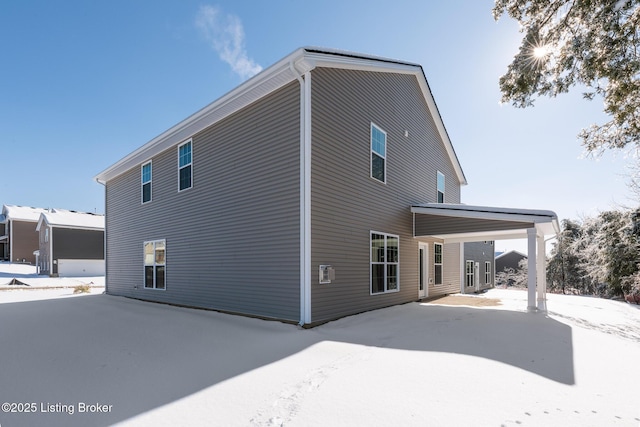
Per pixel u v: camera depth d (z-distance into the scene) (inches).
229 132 310.3
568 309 368.5
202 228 335.3
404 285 378.9
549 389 121.4
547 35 263.0
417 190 428.8
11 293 576.7
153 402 109.1
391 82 373.7
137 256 448.5
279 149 262.1
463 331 216.7
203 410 102.5
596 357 166.1
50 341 192.7
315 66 250.2
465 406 105.0
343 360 152.9
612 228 579.5
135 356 161.6
